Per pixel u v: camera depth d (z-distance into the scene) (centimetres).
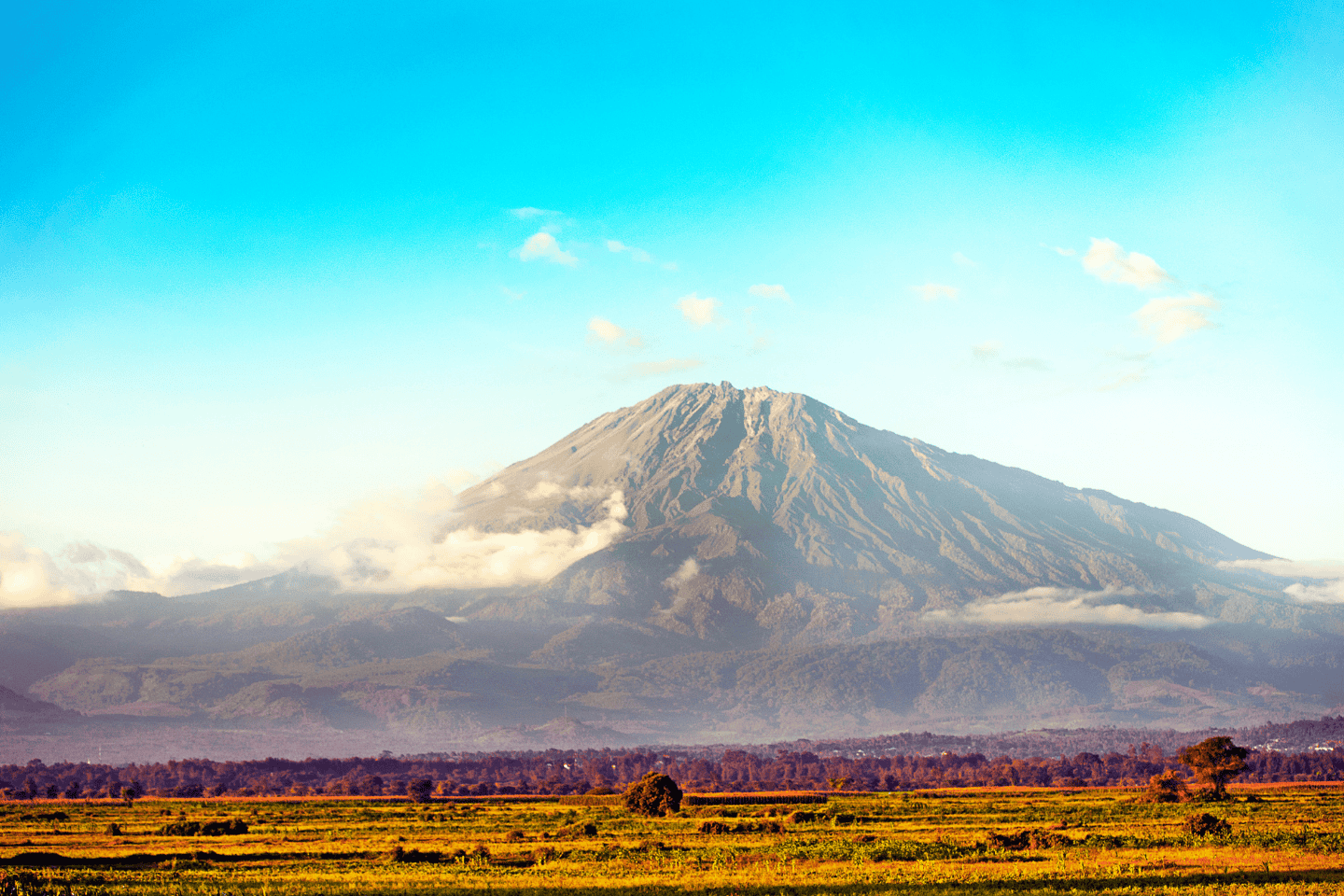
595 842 11781
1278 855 8775
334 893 7662
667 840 11825
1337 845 9469
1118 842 10069
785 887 7531
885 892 7212
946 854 9431
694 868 8781
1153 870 7931
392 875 8669
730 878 7994
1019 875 7788
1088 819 14788
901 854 9412
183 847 11856
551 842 12006
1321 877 7494
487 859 9869
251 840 12850
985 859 9069
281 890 7844
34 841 12812
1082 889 7181
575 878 8219
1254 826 12100
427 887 7894
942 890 7244
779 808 18375
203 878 8631
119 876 8825
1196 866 8125
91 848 11631
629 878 8156
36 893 7931
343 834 13712
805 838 11581
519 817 17500
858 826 13862
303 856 10512
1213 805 17275
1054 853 9294
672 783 17912
